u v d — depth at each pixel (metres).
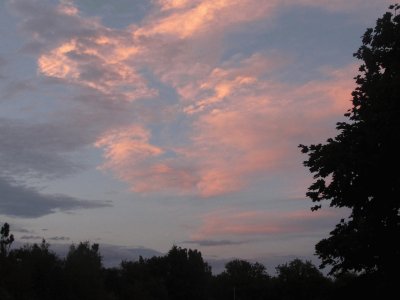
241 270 161.50
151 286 123.44
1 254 74.12
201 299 141.50
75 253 87.06
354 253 23.45
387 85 22.23
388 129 21.92
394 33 24.47
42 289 76.56
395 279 23.00
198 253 145.50
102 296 87.31
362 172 23.34
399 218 23.53
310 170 24.97
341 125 24.30
